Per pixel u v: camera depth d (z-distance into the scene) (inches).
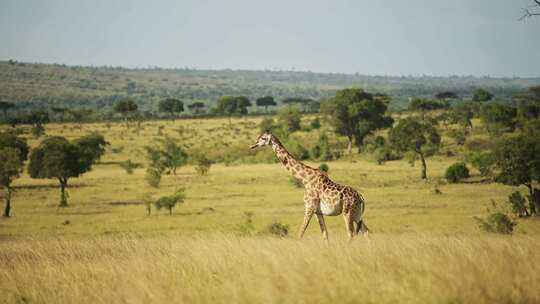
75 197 7150.6
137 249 1807.3
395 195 6594.5
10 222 5369.1
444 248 1333.7
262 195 6948.8
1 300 1199.6
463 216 5019.7
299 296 965.8
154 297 1069.1
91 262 1535.4
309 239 1754.4
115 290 1184.8
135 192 7475.4
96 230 4744.1
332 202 1804.9
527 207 5378.9
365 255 1261.1
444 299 909.2
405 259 1177.4
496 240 1520.7
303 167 1883.6
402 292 949.8
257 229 4183.1
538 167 5393.7
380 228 4210.1
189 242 1908.2
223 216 5378.9
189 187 7854.3
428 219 4820.4
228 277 1167.6
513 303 903.7
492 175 6156.5
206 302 1018.1
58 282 1312.7
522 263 1100.5
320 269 1120.2
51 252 1814.7
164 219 5300.2
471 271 1012.5
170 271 1279.5
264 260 1251.8
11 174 5895.7
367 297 947.3
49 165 6604.3
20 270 1459.2
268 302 969.5
